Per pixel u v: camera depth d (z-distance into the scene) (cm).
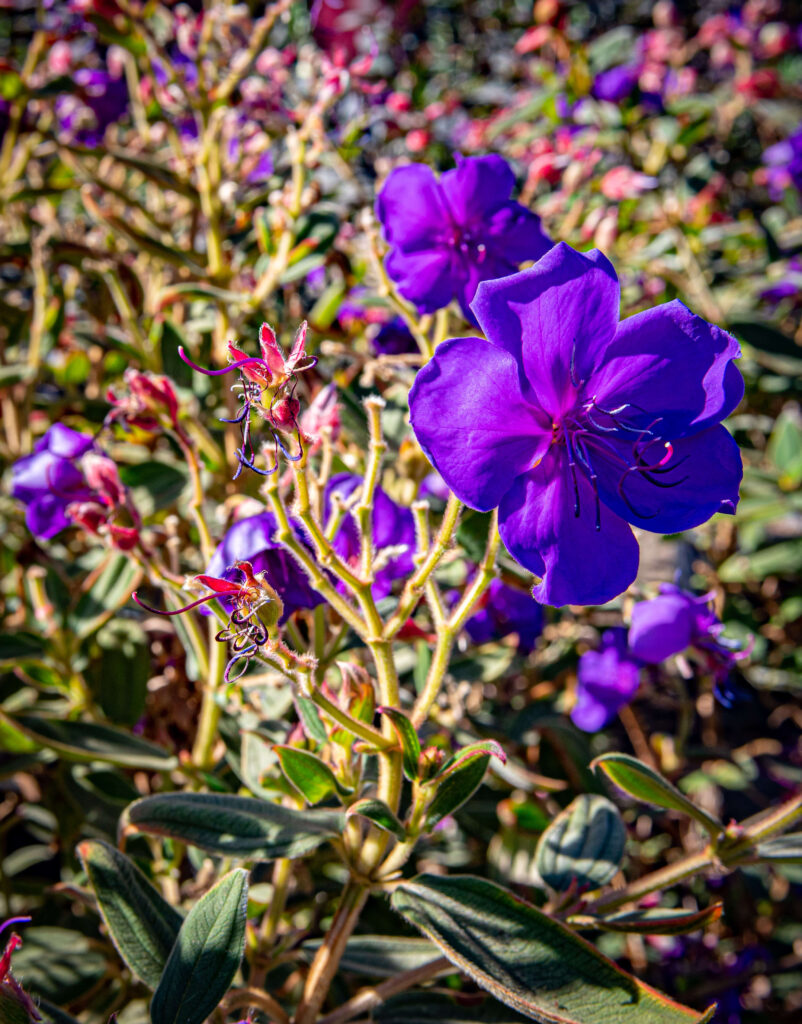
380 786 29
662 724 76
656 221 74
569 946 27
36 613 47
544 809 54
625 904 35
